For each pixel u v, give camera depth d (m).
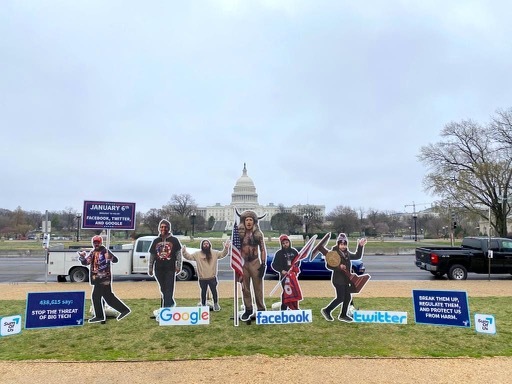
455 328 7.93
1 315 9.28
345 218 82.25
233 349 6.62
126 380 5.25
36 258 30.95
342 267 8.63
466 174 38.66
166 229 8.85
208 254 9.41
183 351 6.52
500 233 37.75
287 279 8.61
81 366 5.78
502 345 6.81
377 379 5.25
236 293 8.37
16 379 5.29
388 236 89.56
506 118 38.50
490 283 14.82
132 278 17.23
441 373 5.46
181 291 12.77
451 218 42.66
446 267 16.30
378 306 10.16
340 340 7.16
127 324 8.34
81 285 14.44
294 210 127.88
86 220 9.38
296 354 6.32
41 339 7.22
